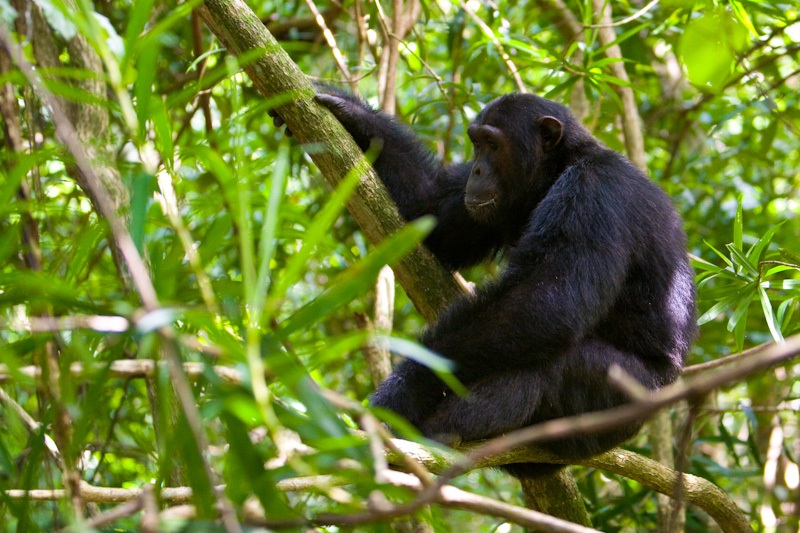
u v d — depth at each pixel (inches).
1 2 179.5
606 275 253.4
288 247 391.2
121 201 207.6
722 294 292.2
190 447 120.3
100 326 114.0
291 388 120.0
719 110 435.2
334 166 261.3
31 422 192.5
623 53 456.8
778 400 416.2
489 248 332.5
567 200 268.1
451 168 330.3
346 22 517.7
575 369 254.5
